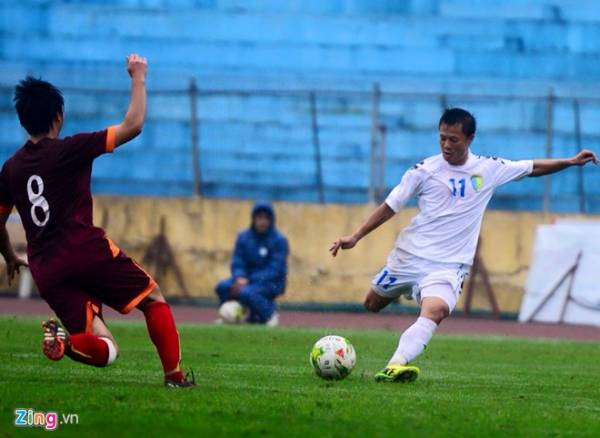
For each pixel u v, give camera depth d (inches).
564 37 3617.1
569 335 2329.0
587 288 2635.3
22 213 962.1
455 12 3627.0
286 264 2397.9
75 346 930.1
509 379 1284.4
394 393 1049.5
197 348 1608.0
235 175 3331.7
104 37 3592.5
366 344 1779.0
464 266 1184.2
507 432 836.6
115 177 3334.2
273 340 1796.3
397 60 3595.0
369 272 2901.1
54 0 3595.0
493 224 2910.9
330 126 3400.6
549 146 3036.4
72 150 943.7
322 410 905.5
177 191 3312.0
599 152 3395.7
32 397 922.7
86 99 3447.3
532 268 2701.8
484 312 2861.7
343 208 2940.5
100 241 955.3
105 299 974.4
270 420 847.7
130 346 1577.3
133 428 793.6
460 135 1168.2
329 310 2891.2
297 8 3617.1
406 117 3435.0
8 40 3577.8
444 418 888.3
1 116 3385.8
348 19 3607.3
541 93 3457.2
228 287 2370.8
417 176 1184.2
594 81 3592.5
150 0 3607.3
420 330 1147.3
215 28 3599.9
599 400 1089.4
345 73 3582.7
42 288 957.2
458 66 3592.5
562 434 841.5
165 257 2925.7
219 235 2942.9
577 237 2669.8
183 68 3580.2
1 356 1314.0
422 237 1181.1
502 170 1198.9
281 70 3585.1
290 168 3358.8
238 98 3380.9
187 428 800.3
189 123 3361.2
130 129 945.5
